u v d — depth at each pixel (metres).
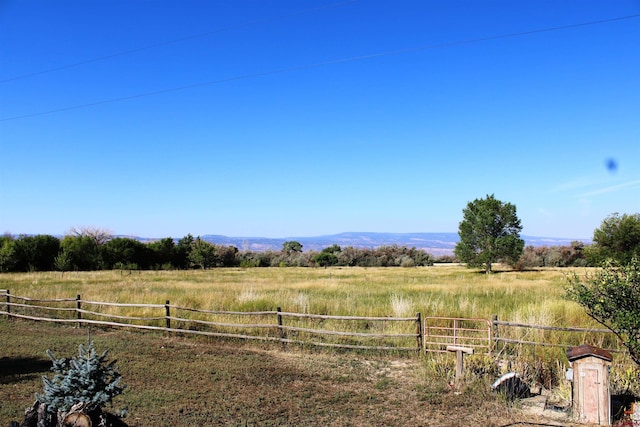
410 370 10.60
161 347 12.84
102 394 5.92
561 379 8.99
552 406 8.12
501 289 25.19
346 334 12.04
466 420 7.62
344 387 9.44
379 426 7.43
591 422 7.36
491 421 7.54
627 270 7.49
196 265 66.19
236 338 13.55
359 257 83.62
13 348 12.55
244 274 46.81
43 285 28.94
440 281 34.62
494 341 10.79
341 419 7.72
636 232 33.84
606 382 7.35
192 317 15.97
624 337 10.20
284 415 7.87
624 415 7.52
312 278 39.19
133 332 15.13
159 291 24.75
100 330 15.49
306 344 12.68
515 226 54.62
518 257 53.75
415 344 12.35
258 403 8.42
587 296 7.80
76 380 5.95
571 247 72.69
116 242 57.38
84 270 53.22
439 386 9.24
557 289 24.16
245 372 10.37
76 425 5.68
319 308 16.67
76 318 17.00
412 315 14.94
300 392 9.08
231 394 8.91
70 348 12.59
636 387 8.52
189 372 10.31
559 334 11.42
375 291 25.17
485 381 9.18
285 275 44.97
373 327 14.20
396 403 8.48
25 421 5.98
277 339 12.79
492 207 54.16
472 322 14.00
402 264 77.31
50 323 16.80
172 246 63.06
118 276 39.75
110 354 11.91
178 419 7.55
